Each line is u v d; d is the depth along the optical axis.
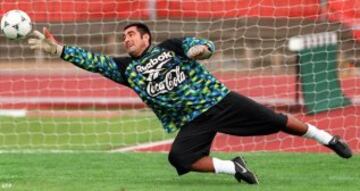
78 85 38.41
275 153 24.41
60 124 31.70
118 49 39.69
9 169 21.39
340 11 33.31
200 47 16.95
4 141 28.25
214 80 17.97
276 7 36.22
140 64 17.81
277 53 37.09
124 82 18.08
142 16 39.06
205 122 17.92
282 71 37.06
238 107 17.88
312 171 20.95
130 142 27.84
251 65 37.97
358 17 33.16
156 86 17.73
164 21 38.50
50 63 39.97
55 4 38.66
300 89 32.16
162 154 24.16
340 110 31.39
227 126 18.00
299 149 25.78
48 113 34.34
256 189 17.81
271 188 17.97
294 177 19.88
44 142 28.03
